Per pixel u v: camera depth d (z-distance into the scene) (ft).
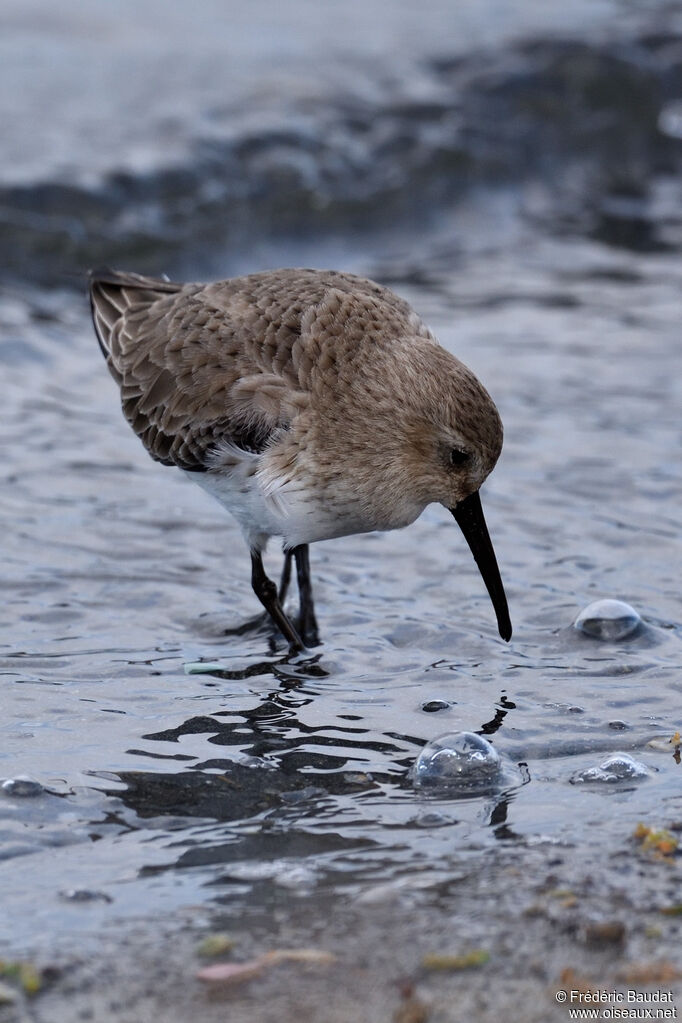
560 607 37.70
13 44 81.97
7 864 25.50
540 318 61.87
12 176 64.54
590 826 27.14
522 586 38.99
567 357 57.00
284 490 35.22
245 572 40.29
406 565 40.57
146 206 66.74
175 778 28.96
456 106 79.25
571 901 24.31
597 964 22.57
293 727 31.50
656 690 33.37
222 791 28.50
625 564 40.32
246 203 69.67
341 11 92.43
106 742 30.42
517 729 31.40
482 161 77.92
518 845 26.40
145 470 46.68
